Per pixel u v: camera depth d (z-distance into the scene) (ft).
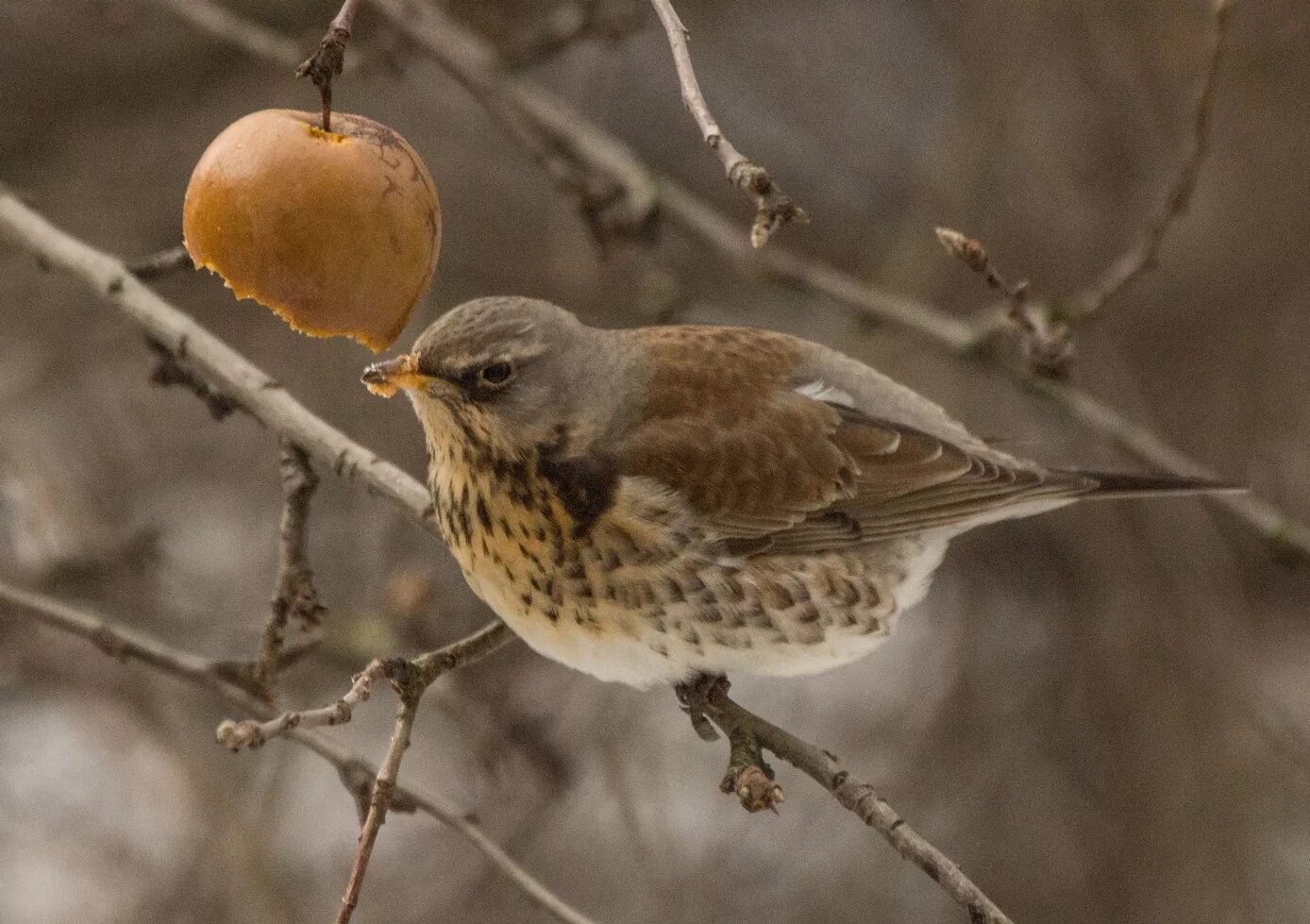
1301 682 46.19
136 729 42.63
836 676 47.21
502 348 24.41
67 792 42.45
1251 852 41.60
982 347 33.81
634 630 25.31
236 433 44.98
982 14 43.93
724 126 52.75
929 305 43.91
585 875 41.01
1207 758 41.60
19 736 43.75
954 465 27.81
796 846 43.34
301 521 23.26
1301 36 46.96
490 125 47.24
